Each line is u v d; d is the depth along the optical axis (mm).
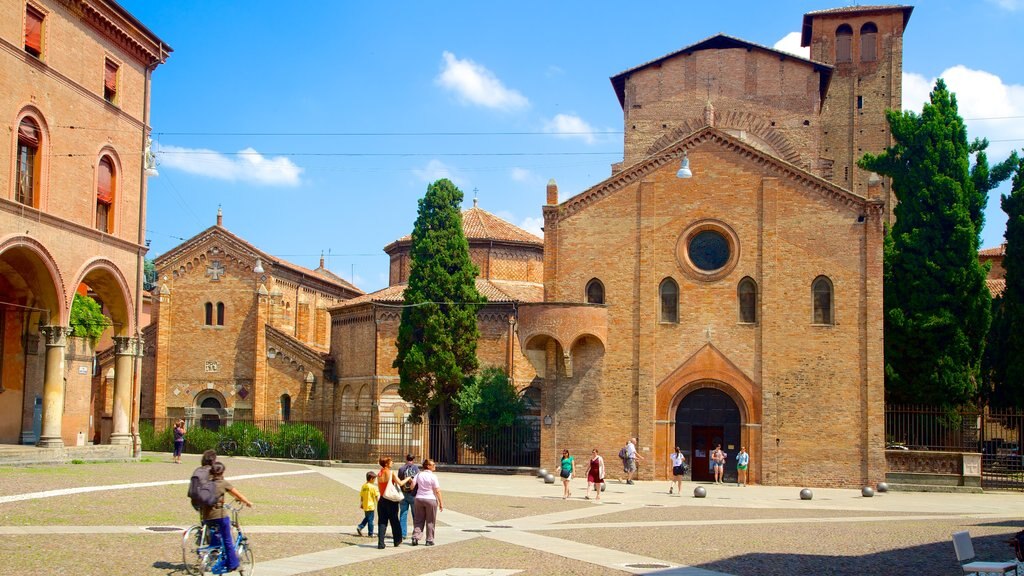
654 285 47688
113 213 43438
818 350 45562
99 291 44312
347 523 27000
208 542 17047
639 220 48375
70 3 39688
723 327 46812
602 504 35562
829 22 69438
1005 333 51562
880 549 23844
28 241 36906
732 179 47562
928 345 46812
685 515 31984
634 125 62094
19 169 37188
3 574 16953
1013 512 34281
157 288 70000
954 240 47406
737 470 45312
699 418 47062
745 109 60562
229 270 69500
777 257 46531
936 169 48750
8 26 35969
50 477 33281
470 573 19047
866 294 45250
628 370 47500
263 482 39781
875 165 51125
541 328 47156
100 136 42188
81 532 21984
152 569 17953
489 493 39094
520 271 68062
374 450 61562
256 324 68125
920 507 36094
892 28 68562
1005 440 56219
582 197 49188
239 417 68062
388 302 62688
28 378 45062
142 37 45281
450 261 57188
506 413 53594
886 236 51406
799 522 30188
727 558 21906
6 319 43812
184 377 69188
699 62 61406
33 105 37438
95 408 67625
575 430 47750
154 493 30703
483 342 60469
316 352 66750
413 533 23516
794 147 59688
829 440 44938
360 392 64438
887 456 44469
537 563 20547
